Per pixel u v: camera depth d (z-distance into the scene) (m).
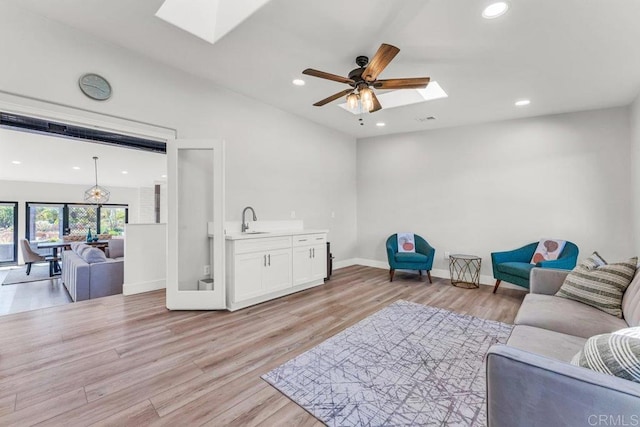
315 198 5.07
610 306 1.93
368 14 2.20
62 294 4.83
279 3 2.10
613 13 2.09
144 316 2.97
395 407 1.64
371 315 3.09
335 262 5.55
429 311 3.22
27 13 2.39
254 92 3.78
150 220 10.15
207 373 1.96
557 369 0.90
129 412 1.58
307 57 2.88
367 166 5.93
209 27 2.63
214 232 3.21
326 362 2.12
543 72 2.99
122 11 2.32
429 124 4.84
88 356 2.15
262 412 1.60
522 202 4.33
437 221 5.06
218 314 3.08
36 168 6.95
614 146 3.75
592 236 3.87
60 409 1.59
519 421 0.95
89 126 2.74
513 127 4.41
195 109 3.42
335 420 1.54
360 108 4.34
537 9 2.08
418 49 2.63
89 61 2.69
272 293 3.67
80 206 9.36
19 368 1.98
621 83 3.16
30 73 2.41
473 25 2.28
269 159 4.27
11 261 8.21
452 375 1.97
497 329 2.72
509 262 3.97
